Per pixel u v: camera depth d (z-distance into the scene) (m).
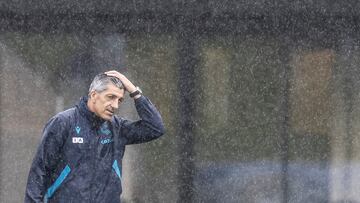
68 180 14.14
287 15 23.47
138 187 23.36
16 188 23.36
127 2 23.09
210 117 23.45
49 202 14.38
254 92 23.53
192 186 23.50
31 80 23.14
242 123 23.56
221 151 23.52
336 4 23.53
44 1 23.06
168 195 23.47
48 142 14.02
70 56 23.16
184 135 23.41
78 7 23.06
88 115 14.18
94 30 23.09
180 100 23.33
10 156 23.30
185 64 23.28
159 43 23.20
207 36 23.30
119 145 14.66
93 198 14.24
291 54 23.56
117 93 14.15
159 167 23.39
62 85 23.17
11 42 23.09
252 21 23.38
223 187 23.61
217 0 23.25
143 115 14.77
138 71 23.22
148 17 23.14
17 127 23.23
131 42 23.17
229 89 23.44
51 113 23.25
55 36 23.11
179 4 23.14
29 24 23.09
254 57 23.47
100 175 14.28
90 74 23.16
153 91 23.28
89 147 14.16
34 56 23.14
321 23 23.59
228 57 23.41
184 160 23.44
